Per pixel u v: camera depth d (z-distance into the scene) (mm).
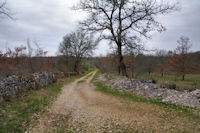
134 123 5719
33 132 5012
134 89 11617
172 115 6410
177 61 30250
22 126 5328
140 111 7133
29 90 11508
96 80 24969
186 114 6430
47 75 17125
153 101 8633
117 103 8805
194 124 5438
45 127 5469
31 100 8875
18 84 9969
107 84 16469
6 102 7684
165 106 7652
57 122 6004
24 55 22875
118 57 17797
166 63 33000
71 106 8547
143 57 23109
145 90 10789
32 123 5727
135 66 22172
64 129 5332
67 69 41938
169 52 32844
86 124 5797
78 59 44562
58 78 23578
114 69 31453
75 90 14875
